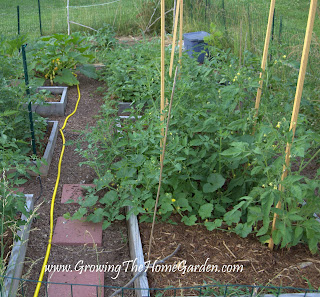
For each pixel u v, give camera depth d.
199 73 5.05
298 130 3.37
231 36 8.88
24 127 4.87
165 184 3.94
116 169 4.20
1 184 3.33
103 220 3.98
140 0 12.23
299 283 3.06
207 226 3.56
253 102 4.48
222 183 3.74
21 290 3.16
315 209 3.15
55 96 6.59
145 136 3.99
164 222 3.76
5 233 3.20
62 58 6.76
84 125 5.90
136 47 7.81
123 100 6.54
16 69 5.59
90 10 13.08
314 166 4.94
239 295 2.88
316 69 6.55
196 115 4.00
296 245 3.47
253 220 3.34
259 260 3.29
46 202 4.22
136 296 3.11
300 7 13.16
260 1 13.29
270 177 3.30
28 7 14.13
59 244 3.67
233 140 3.83
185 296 2.92
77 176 4.69
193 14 10.73
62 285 3.23
